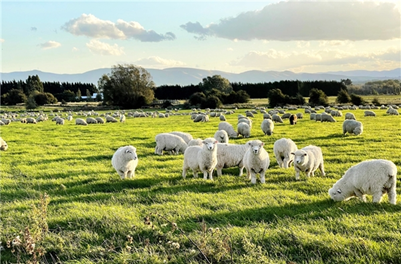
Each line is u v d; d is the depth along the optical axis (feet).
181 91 456.86
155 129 109.09
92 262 18.97
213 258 18.26
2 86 540.11
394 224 21.61
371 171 26.50
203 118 142.41
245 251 19.16
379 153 53.21
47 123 152.05
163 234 21.76
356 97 275.59
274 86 431.02
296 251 19.27
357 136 77.41
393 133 81.05
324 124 112.98
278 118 127.54
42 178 42.93
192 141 52.11
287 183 35.60
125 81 325.01
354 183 27.68
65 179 41.34
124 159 39.32
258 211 26.32
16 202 31.50
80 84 641.40
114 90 327.47
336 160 49.49
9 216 26.63
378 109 209.26
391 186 26.37
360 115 154.20
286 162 45.62
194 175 41.27
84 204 29.63
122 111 258.37
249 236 20.71
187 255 18.98
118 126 125.70
